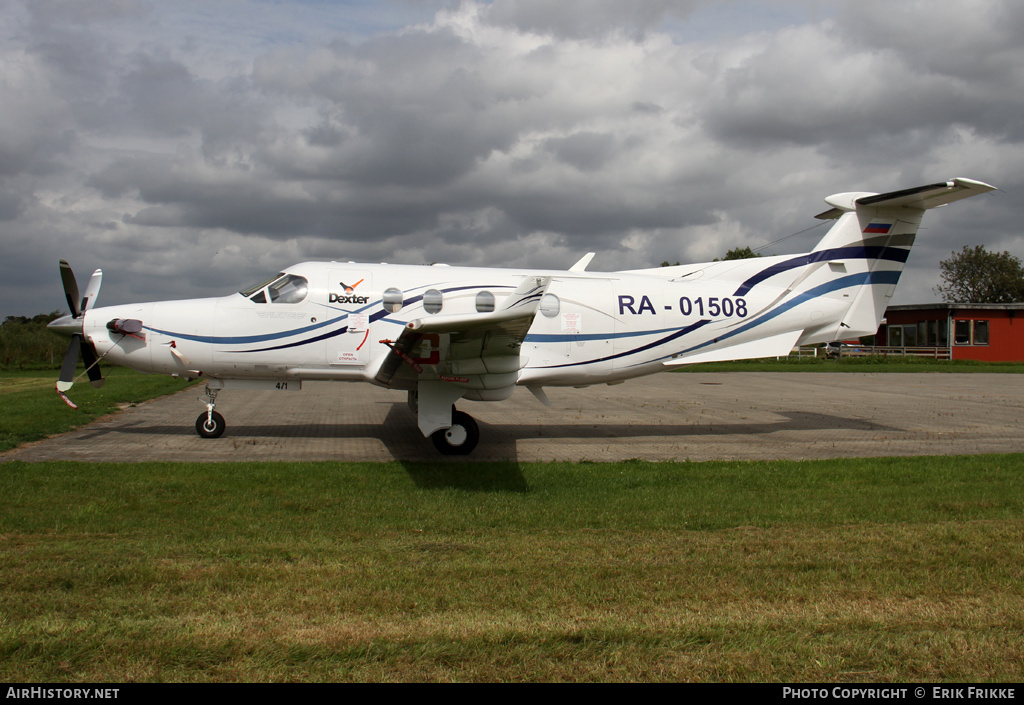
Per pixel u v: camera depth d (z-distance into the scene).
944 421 14.38
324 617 4.16
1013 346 38.09
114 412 14.77
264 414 14.76
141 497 7.01
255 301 11.09
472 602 4.43
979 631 4.09
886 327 43.22
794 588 4.71
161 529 5.93
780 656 3.77
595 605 4.41
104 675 3.46
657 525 6.25
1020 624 4.18
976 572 5.02
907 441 11.84
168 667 3.55
